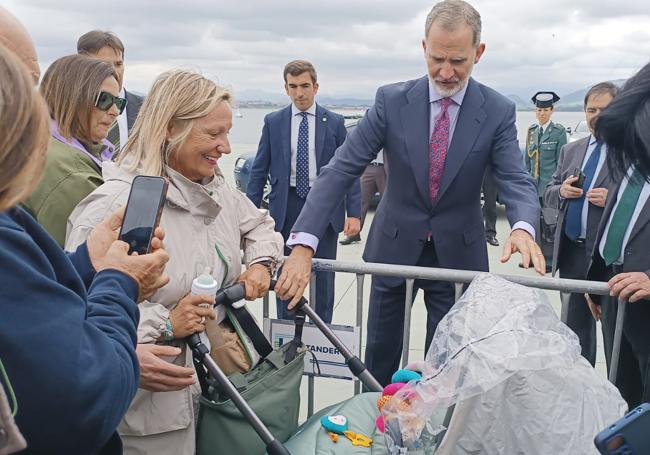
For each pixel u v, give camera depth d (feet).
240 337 6.11
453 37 7.66
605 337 8.91
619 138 4.80
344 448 5.57
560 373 4.79
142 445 5.47
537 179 22.75
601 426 4.75
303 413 10.63
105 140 8.95
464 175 8.43
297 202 14.82
